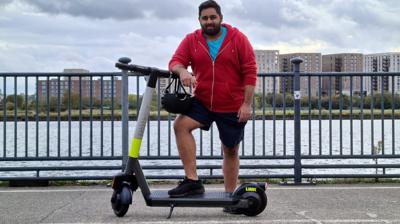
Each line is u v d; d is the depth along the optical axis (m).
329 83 7.22
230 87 4.62
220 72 4.60
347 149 14.64
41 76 7.17
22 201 5.66
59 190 6.49
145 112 4.51
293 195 6.00
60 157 7.11
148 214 4.77
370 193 6.14
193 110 4.63
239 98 4.68
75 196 6.00
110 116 7.20
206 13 4.58
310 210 5.00
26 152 7.13
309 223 4.37
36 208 5.21
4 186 7.02
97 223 4.39
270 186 6.82
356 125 23.08
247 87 4.61
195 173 4.62
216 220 4.46
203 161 11.73
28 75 7.15
